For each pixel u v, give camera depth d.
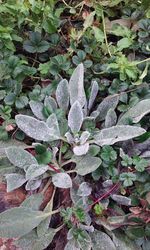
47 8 0.51
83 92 0.47
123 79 0.49
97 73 0.50
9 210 0.42
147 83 0.50
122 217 0.43
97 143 0.45
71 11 0.53
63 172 0.45
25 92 0.50
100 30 0.51
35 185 0.44
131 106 0.47
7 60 0.49
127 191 0.45
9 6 0.50
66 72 0.50
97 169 0.45
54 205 0.46
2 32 0.49
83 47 0.52
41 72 0.49
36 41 0.50
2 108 0.47
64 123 0.47
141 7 0.53
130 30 0.53
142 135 0.46
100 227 0.45
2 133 0.46
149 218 0.43
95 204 0.44
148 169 0.45
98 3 0.53
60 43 0.53
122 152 0.44
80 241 0.42
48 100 0.47
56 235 0.45
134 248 0.43
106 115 0.47
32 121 0.45
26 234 0.43
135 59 0.52
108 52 0.51
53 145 0.46
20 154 0.44
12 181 0.43
